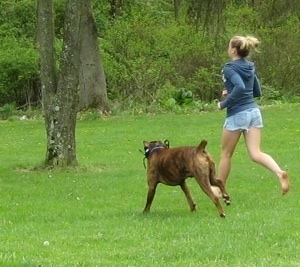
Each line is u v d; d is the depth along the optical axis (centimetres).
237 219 1031
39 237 938
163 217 1071
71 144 1642
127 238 922
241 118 1124
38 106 3309
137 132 2362
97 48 2900
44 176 1538
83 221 1059
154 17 3853
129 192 1328
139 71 3234
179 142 2116
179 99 3089
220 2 2745
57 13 3616
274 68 3503
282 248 854
